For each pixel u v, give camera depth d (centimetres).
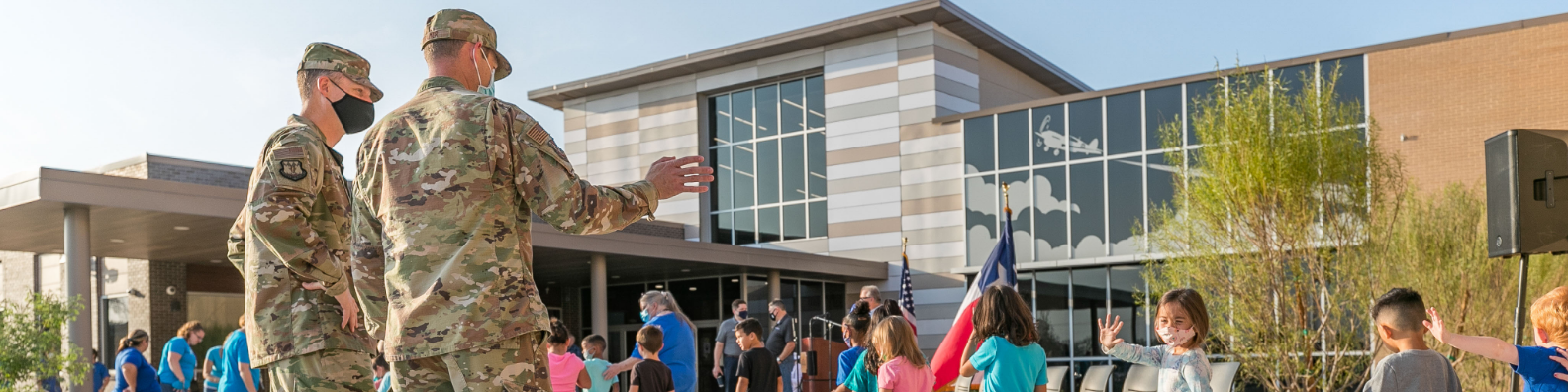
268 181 320
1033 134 2336
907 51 2556
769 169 2767
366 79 361
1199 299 489
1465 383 1106
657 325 893
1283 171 1100
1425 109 1903
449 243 249
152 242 1641
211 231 1534
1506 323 1113
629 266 2145
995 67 2766
